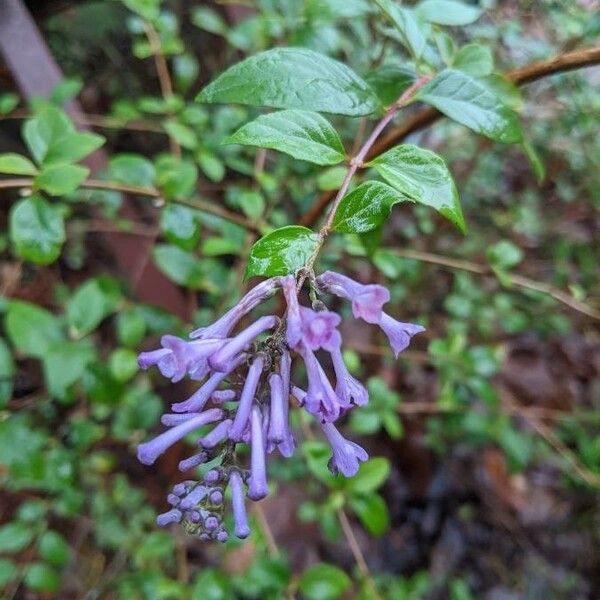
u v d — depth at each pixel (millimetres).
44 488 234
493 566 301
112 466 269
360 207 108
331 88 123
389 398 233
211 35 326
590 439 309
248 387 105
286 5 222
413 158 112
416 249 325
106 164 261
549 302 314
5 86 296
